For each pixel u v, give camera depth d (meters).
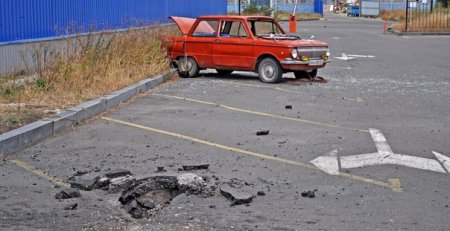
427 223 5.58
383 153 8.27
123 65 14.55
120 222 5.51
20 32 13.87
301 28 46.00
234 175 7.07
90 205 5.96
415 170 7.45
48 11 15.05
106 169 7.24
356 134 9.53
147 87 14.21
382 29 45.94
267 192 6.44
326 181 6.92
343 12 94.25
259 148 8.52
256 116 11.05
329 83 15.90
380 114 11.38
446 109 12.01
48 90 11.38
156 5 24.22
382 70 19.28
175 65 17.09
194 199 6.16
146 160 7.73
